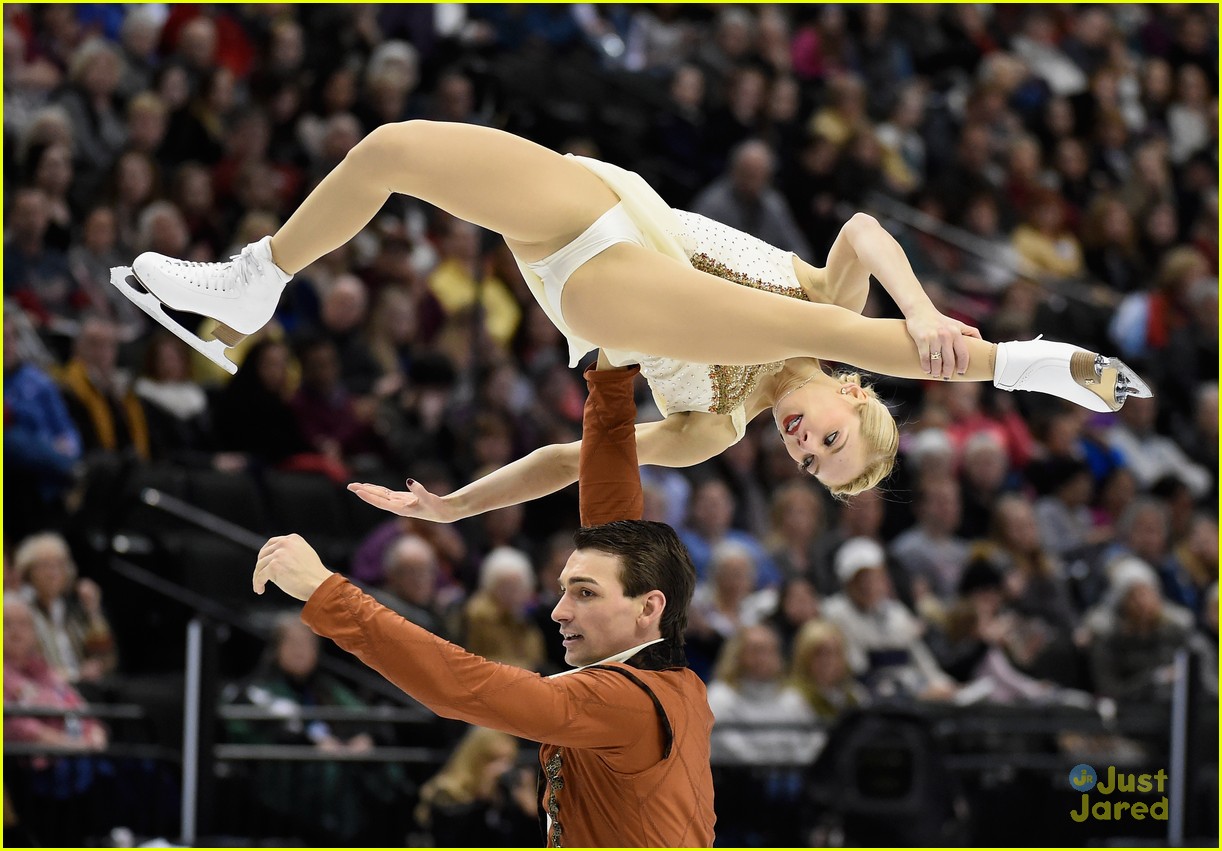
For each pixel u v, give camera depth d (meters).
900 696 18.31
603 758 7.53
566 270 8.16
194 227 23.45
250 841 15.38
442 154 8.05
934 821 16.45
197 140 24.91
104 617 18.61
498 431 22.17
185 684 15.23
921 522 23.20
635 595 7.80
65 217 22.22
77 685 16.47
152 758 15.81
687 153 29.73
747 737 18.02
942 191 31.22
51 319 21.30
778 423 8.80
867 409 8.70
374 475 21.69
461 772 16.38
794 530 22.16
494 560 18.66
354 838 16.94
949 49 35.19
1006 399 26.62
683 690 7.75
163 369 21.62
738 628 19.91
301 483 21.00
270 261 8.48
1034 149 32.66
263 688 17.11
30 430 18.78
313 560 7.14
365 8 29.08
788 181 29.31
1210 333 29.83
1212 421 28.73
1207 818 17.52
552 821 7.82
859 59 34.06
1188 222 34.88
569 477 9.16
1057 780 18.14
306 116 26.62
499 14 31.42
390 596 18.88
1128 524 24.50
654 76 31.62
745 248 8.73
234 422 21.33
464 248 25.58
